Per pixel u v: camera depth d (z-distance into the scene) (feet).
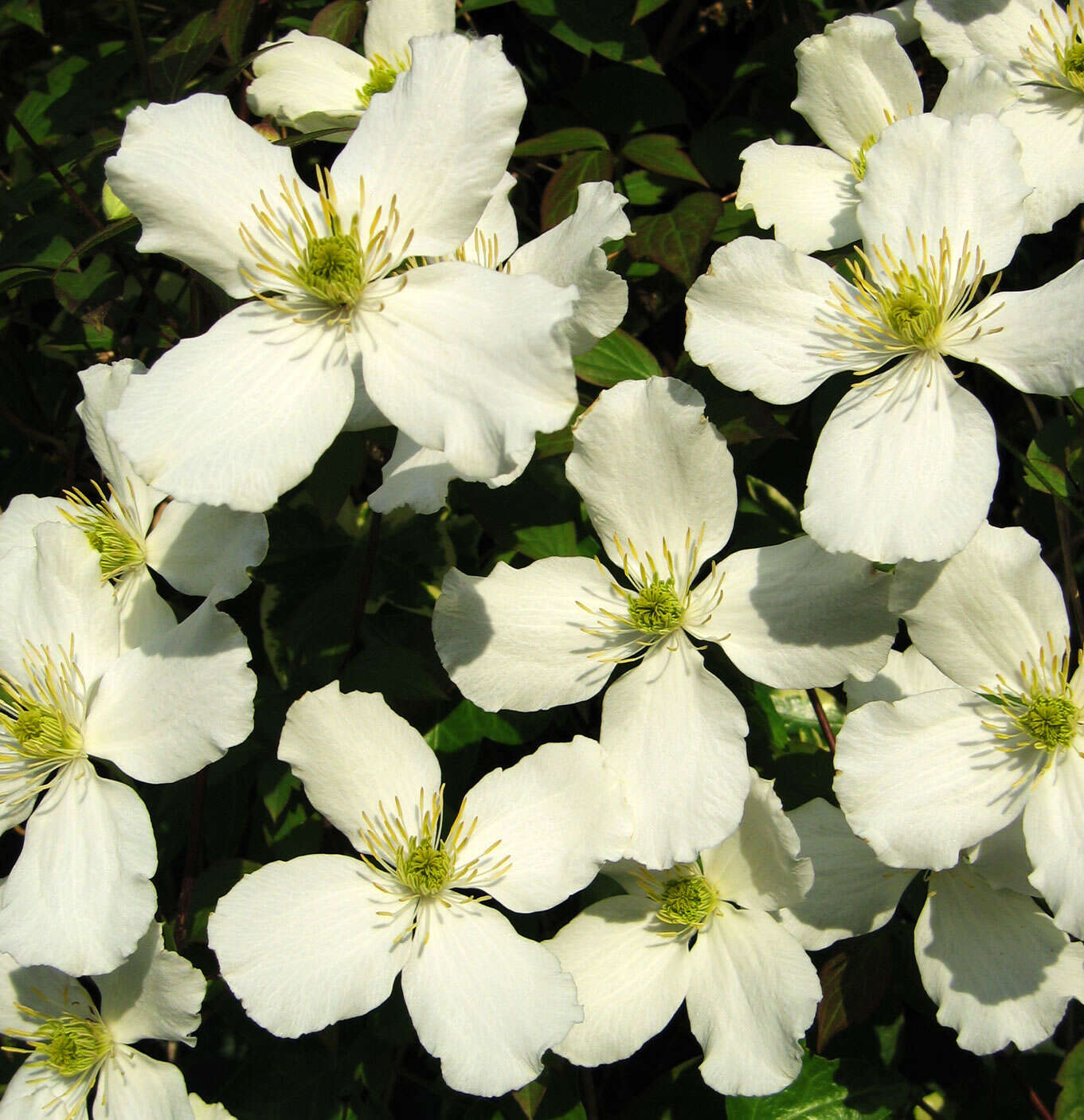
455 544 1.28
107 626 1.18
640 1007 1.17
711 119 1.37
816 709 1.24
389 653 1.22
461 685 1.17
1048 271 1.37
